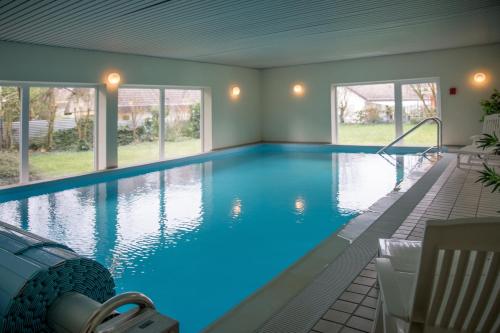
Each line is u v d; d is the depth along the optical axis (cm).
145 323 80
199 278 352
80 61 797
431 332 130
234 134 1216
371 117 1171
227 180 798
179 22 594
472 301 123
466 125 993
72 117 814
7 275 88
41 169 763
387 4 528
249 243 439
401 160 970
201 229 490
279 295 257
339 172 849
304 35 726
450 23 663
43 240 107
